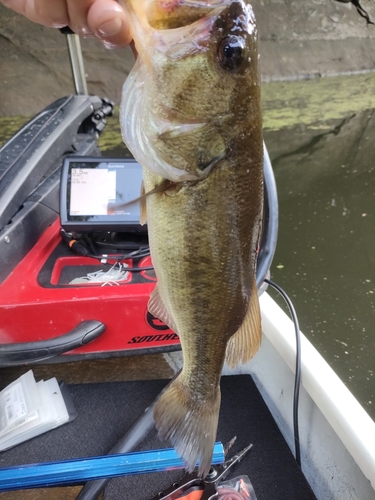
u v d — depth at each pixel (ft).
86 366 4.15
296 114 16.98
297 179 11.94
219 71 1.74
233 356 2.27
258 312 2.22
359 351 6.23
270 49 23.02
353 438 2.62
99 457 2.48
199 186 1.88
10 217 3.78
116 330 3.40
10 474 2.38
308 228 9.48
